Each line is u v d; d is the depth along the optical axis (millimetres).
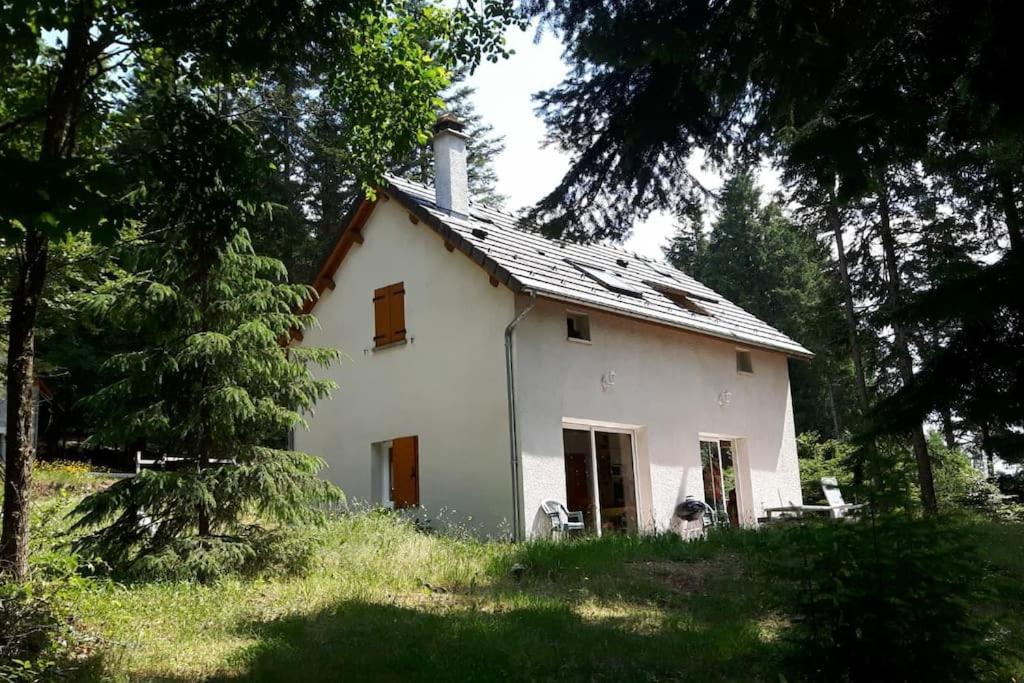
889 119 5434
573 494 15742
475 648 6469
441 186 17234
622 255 21406
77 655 6008
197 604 7625
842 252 22219
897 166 5957
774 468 20391
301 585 8789
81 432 30344
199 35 6469
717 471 19156
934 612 4695
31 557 7344
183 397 9516
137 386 9180
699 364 18844
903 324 5605
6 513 6727
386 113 8648
